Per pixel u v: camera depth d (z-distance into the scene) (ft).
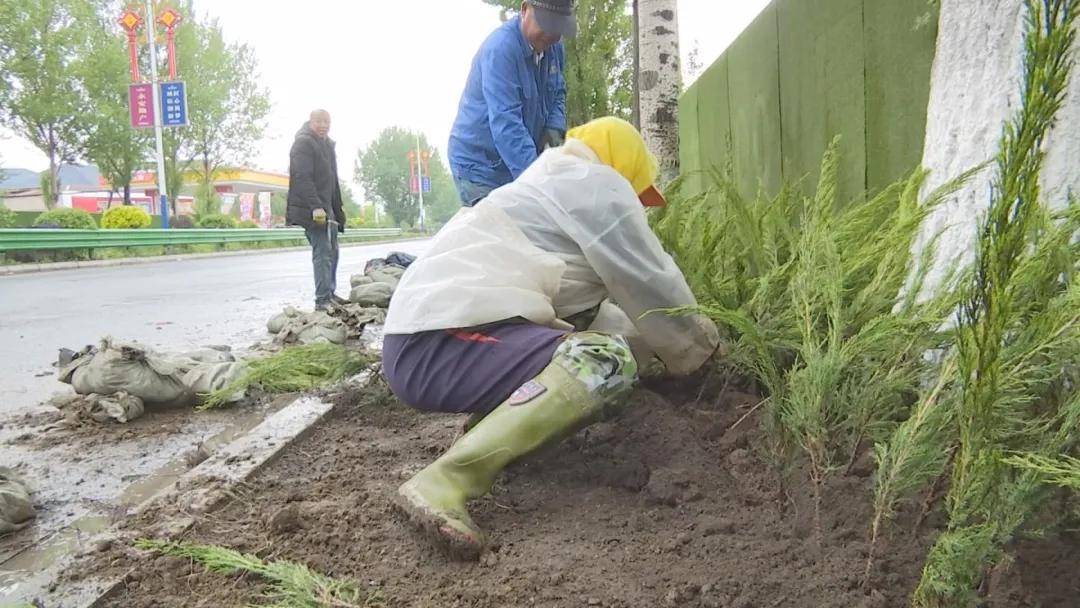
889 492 5.79
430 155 368.89
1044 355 5.30
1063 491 5.41
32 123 117.19
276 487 9.19
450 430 11.18
